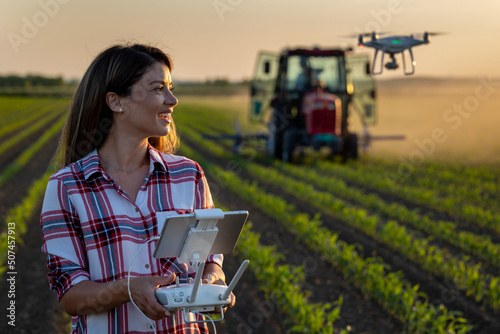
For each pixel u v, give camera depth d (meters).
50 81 73.69
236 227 1.86
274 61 15.76
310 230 8.28
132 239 1.92
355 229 9.16
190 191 2.06
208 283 1.93
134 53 1.94
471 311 5.77
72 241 1.89
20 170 15.77
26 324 5.38
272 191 12.74
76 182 1.91
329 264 7.40
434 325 5.18
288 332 5.24
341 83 15.80
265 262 6.59
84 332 1.89
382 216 10.27
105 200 1.92
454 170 15.33
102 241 1.89
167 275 1.84
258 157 17.94
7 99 67.56
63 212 1.89
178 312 1.96
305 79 15.66
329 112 14.88
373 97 15.95
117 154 2.01
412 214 9.59
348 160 16.22
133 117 1.95
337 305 6.02
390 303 5.84
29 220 9.60
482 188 12.86
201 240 1.80
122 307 1.89
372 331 5.38
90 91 1.95
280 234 8.90
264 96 16.28
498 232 9.12
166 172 2.04
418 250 7.48
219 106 62.66
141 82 1.93
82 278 1.84
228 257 7.59
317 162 16.03
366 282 6.45
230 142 23.30
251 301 6.09
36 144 21.52
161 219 1.93
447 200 10.64
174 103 2.00
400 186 12.90
